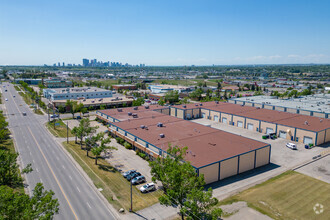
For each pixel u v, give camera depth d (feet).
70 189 166.40
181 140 226.58
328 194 160.76
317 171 199.00
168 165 140.15
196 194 112.16
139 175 185.47
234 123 354.95
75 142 273.54
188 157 186.39
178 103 583.17
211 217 110.32
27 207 98.17
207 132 253.44
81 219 133.49
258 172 198.18
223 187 172.14
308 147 255.09
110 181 178.91
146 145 224.33
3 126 281.54
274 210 142.00
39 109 493.77
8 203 96.68
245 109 393.09
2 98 640.99
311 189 167.73
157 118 323.78
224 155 191.11
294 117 329.52
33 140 280.31
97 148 207.31
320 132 264.72
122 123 295.69
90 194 160.25
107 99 545.03
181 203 126.31
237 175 192.65
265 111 374.43
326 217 135.33
